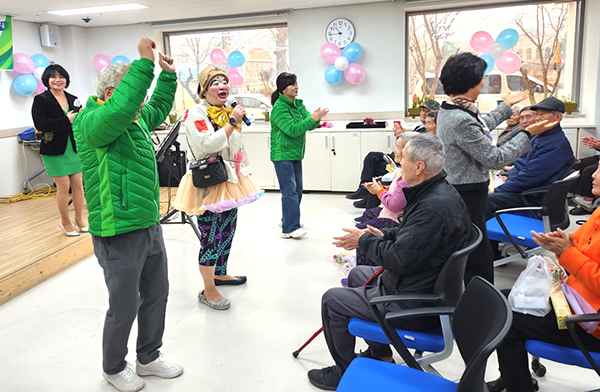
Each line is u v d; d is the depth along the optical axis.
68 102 4.23
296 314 2.88
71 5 5.48
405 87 6.34
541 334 1.67
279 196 6.21
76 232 4.21
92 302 3.16
